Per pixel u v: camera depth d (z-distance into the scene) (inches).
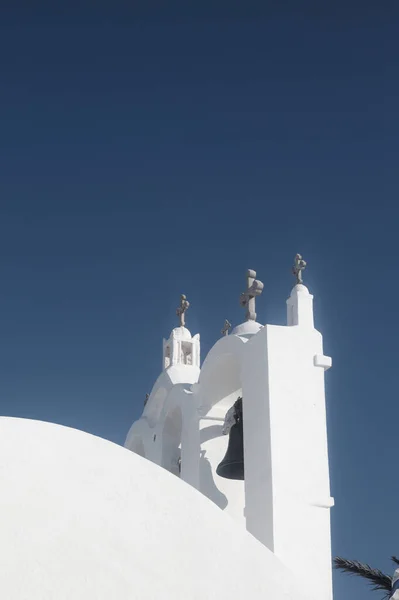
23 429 218.1
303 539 267.0
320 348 299.9
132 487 214.7
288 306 316.8
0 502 194.7
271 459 274.8
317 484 276.5
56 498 201.5
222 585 201.6
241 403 335.6
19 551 186.1
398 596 222.4
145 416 415.8
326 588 262.5
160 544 203.8
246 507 282.4
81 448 220.4
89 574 187.9
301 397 287.7
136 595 188.7
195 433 351.9
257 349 298.8
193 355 410.6
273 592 205.9
